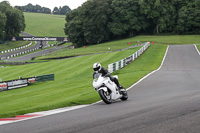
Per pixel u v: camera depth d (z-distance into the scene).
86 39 111.50
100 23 108.56
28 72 46.16
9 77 43.56
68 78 33.91
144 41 89.44
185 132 5.52
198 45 63.19
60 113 9.49
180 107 8.39
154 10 105.19
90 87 19.95
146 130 5.88
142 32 117.75
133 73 27.80
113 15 109.56
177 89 15.35
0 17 118.38
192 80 19.81
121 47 79.69
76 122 7.43
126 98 12.30
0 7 132.88
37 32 174.75
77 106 11.43
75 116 8.48
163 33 110.94
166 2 106.00
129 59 40.47
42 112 10.66
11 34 135.75
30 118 8.93
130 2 107.69
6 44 126.12
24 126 7.52
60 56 70.12
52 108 11.52
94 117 7.98
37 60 67.31
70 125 7.09
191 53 48.56
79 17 114.12
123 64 37.00
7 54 101.06
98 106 10.64
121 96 12.01
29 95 21.81
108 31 112.44
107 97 11.44
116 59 47.50
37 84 31.72
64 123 7.45
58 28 193.25
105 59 49.16
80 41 115.44
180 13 102.12
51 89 24.17
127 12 106.69
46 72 43.25
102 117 7.86
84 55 63.97
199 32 103.94
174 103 9.48
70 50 93.00
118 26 109.00
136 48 63.78
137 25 108.56
